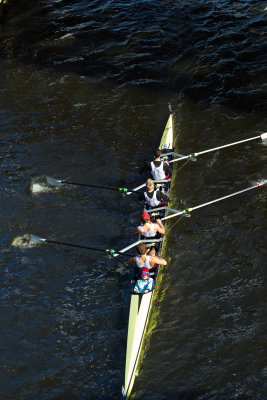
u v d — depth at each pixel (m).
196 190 14.22
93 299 11.30
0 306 11.14
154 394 9.30
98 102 18.31
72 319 10.84
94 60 20.72
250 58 19.92
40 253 12.55
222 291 11.17
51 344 10.34
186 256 12.12
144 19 23.30
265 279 11.35
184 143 16.14
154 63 20.27
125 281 11.73
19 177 14.99
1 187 14.61
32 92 18.95
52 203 14.09
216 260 11.96
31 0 26.17
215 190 14.16
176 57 20.56
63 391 9.45
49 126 17.17
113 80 19.48
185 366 9.73
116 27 22.83
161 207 12.55
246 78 18.91
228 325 10.41
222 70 19.42
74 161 15.61
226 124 16.81
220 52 20.44
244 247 12.23
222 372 9.56
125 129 16.95
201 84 18.88
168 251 12.29
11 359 10.04
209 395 9.20
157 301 11.04
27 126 17.19
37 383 9.60
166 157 14.76
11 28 23.56
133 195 14.24
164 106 17.95
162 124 17.11
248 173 14.67
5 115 17.73
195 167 15.10
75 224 13.41
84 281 11.77
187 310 10.81
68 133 16.81
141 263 10.58
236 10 23.23
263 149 15.56
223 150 15.70
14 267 12.15
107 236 13.02
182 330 10.41
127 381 9.28
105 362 9.95
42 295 11.43
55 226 13.35
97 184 14.74
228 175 14.68
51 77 19.77
